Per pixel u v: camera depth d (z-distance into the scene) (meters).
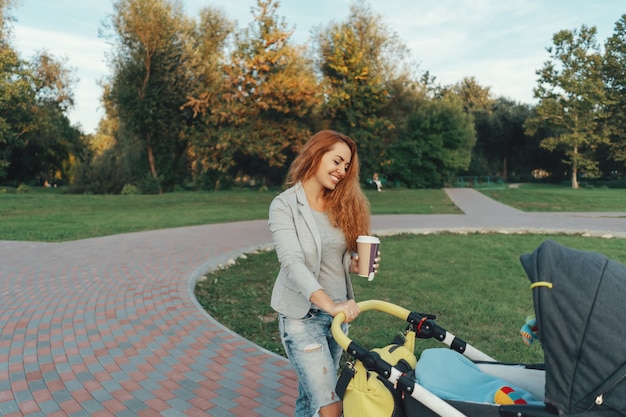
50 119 43.91
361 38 44.41
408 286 8.27
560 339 2.20
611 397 2.07
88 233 15.30
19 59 38.22
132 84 37.16
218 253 11.66
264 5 37.03
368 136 41.19
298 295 2.77
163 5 37.22
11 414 4.07
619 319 2.12
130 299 7.57
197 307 7.13
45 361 5.18
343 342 2.43
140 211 23.75
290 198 2.86
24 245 12.97
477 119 61.00
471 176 58.59
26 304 7.36
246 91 37.44
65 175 51.75
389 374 2.33
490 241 13.34
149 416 4.02
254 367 5.02
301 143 38.25
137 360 5.20
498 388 2.59
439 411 2.24
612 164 55.28
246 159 45.66
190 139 38.22
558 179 62.81
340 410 2.71
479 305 7.11
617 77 52.03
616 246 12.32
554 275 2.31
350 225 2.90
